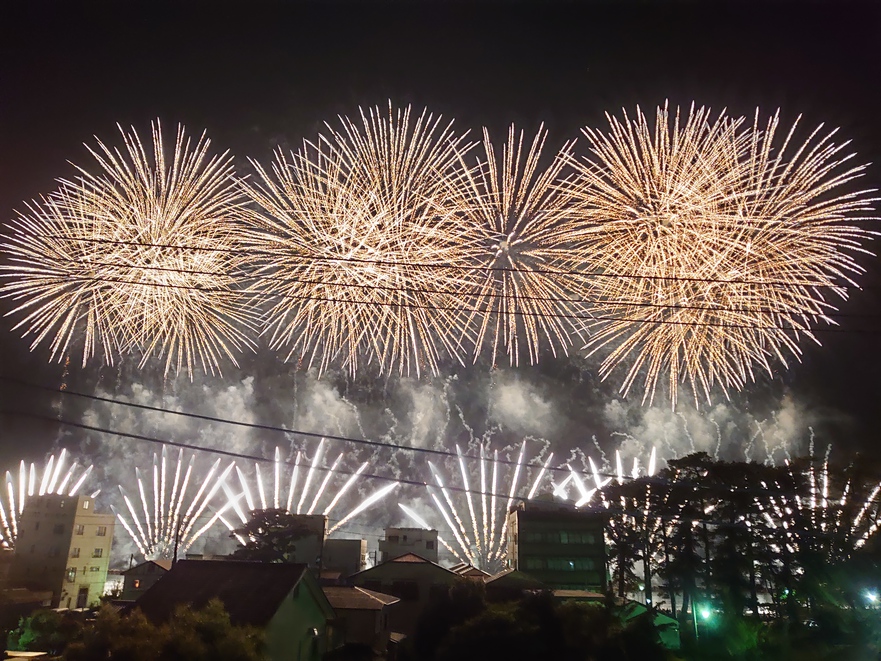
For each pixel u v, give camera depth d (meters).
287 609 28.92
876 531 40.12
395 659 30.73
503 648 25.12
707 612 41.72
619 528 48.38
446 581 48.12
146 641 22.03
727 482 41.50
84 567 58.03
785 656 33.12
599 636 26.88
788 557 40.31
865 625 34.75
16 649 36.84
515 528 53.25
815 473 41.81
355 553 61.78
